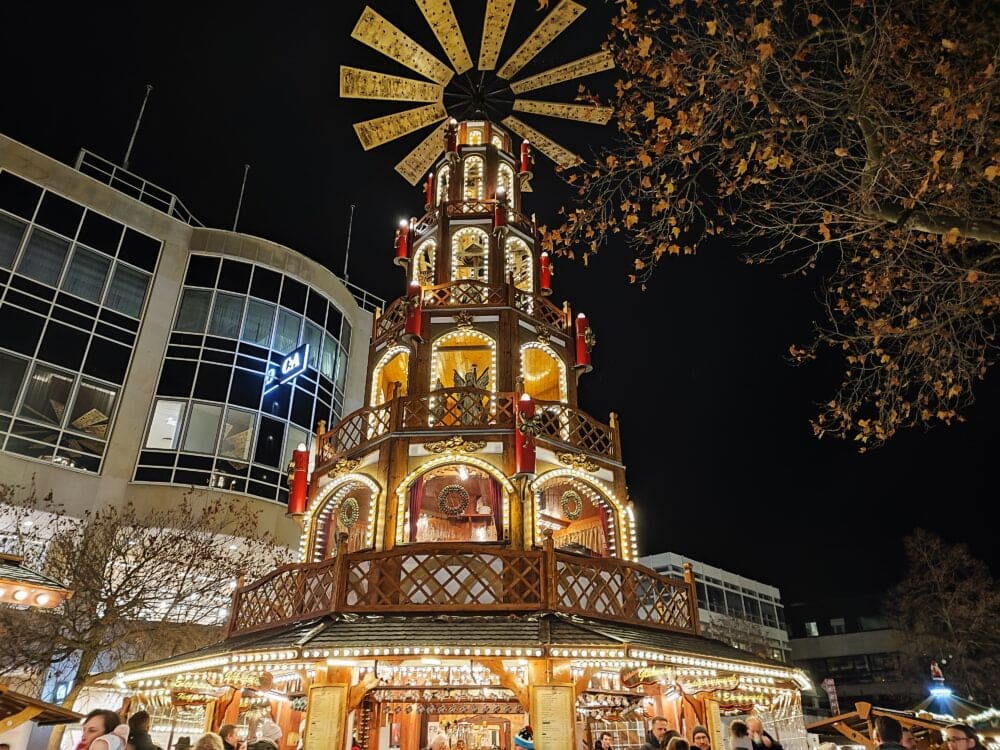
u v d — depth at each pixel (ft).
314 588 47.83
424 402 56.59
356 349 132.36
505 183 77.05
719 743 49.93
